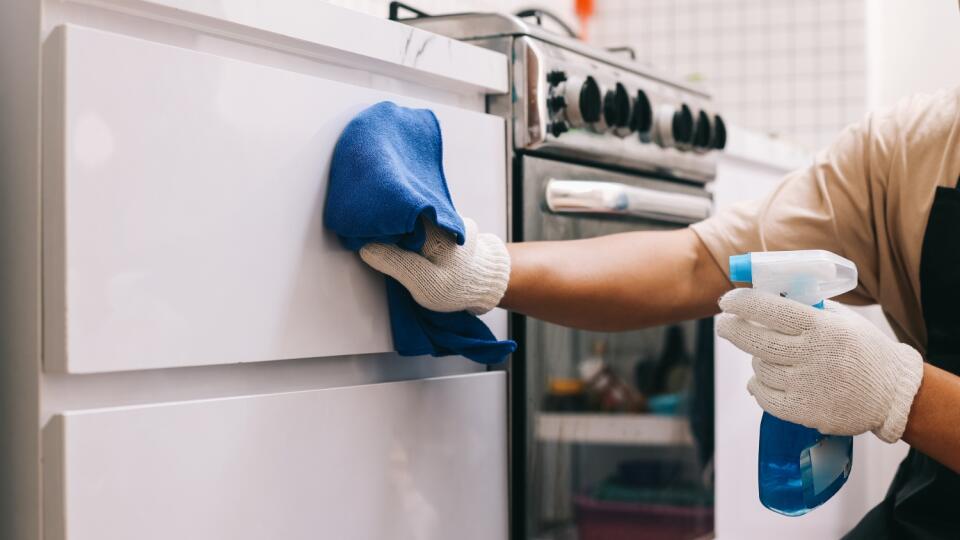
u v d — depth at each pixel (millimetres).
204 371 790
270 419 819
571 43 1222
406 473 961
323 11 877
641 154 1377
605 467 1331
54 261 683
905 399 816
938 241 980
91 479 690
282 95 830
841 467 893
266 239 816
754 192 2045
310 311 857
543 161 1173
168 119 739
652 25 2830
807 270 814
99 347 695
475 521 1062
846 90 2623
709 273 1076
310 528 856
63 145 677
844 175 1057
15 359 705
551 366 1194
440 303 877
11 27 710
